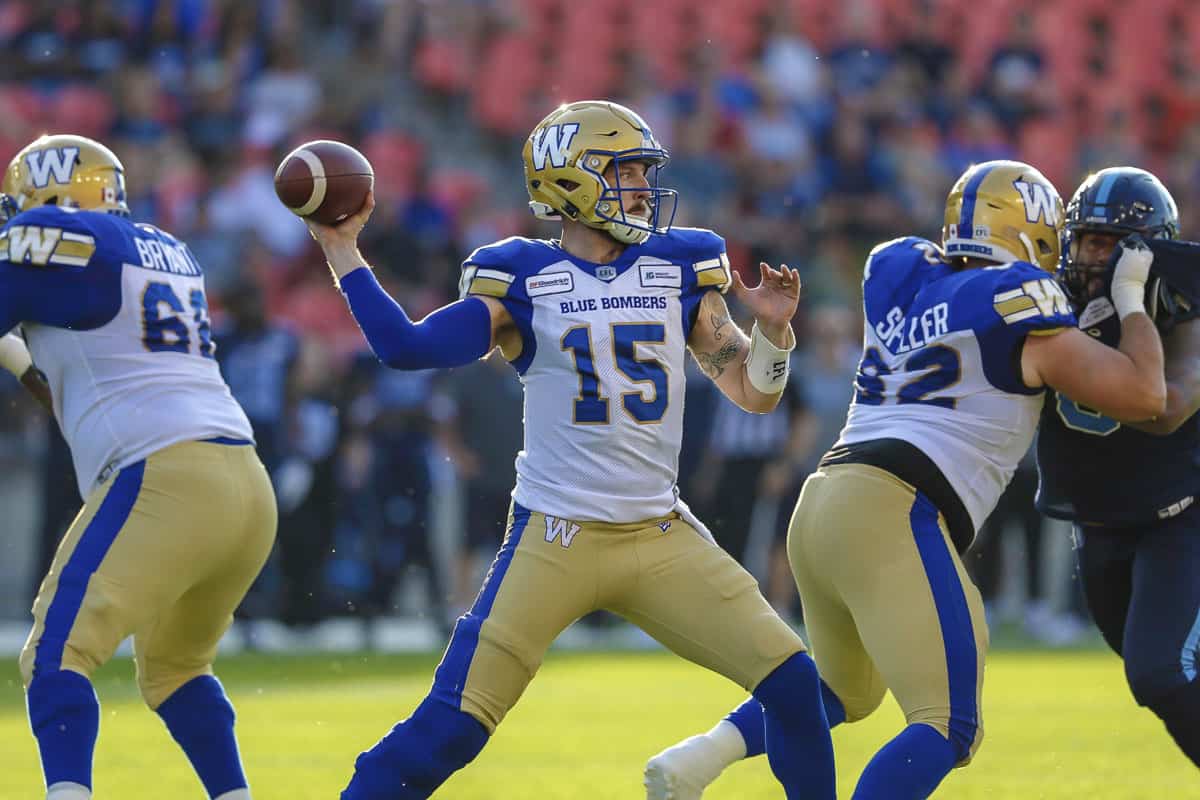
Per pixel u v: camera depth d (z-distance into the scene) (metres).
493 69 61.53
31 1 57.34
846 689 15.98
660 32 62.31
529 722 28.59
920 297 15.23
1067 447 16.58
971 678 14.42
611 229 14.88
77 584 14.98
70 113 53.88
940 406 14.93
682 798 15.31
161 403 15.57
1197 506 16.38
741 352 15.48
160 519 15.24
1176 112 67.31
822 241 54.78
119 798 20.11
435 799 20.00
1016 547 47.19
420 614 49.00
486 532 43.47
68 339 15.65
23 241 15.39
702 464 43.31
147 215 50.75
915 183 58.19
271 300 47.88
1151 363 14.98
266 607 41.34
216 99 54.56
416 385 42.09
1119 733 26.55
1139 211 15.96
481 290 14.67
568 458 14.55
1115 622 17.22
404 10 61.16
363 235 48.22
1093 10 67.19
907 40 63.66
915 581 14.54
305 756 24.16
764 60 61.03
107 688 33.72
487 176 59.81
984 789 20.30
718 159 55.84
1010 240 15.37
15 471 46.75
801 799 14.79
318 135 53.34
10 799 20.27
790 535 15.60
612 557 14.48
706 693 33.50
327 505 41.06
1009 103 64.06
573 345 14.56
